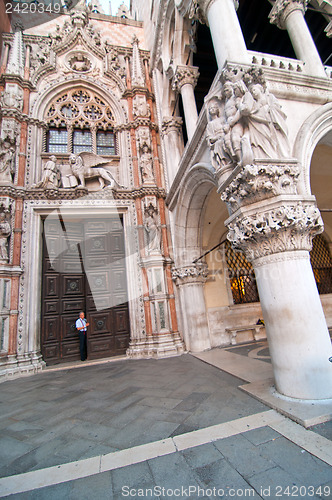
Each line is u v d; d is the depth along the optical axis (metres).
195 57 10.06
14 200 7.40
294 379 3.11
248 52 4.53
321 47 9.51
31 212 7.48
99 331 7.61
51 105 9.20
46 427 3.16
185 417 3.09
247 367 4.93
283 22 5.82
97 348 7.49
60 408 3.77
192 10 5.50
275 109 3.85
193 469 2.12
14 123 7.92
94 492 1.94
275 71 4.32
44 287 7.36
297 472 1.95
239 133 3.70
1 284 6.61
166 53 8.80
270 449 2.28
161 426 2.92
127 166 8.92
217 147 4.13
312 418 2.60
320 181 6.89
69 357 7.30
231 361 5.57
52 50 9.48
